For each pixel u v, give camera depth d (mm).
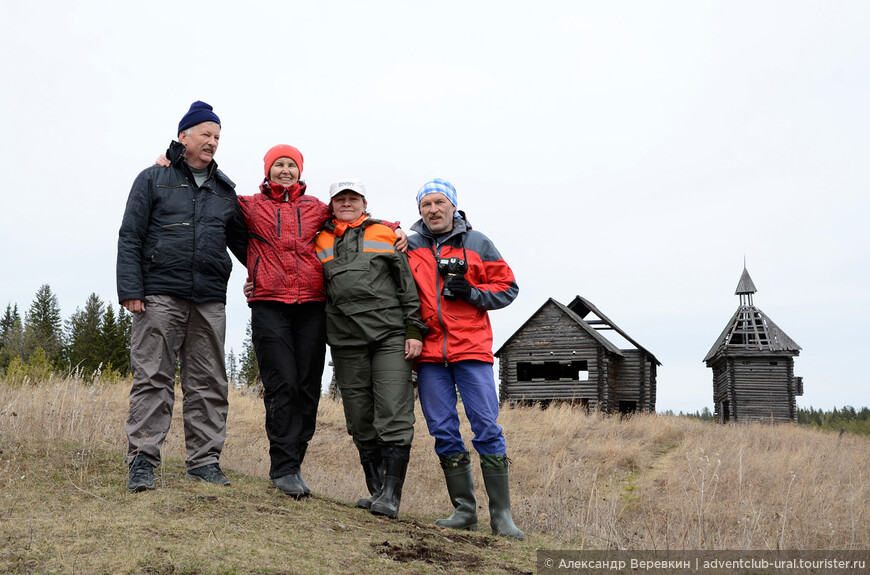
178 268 4305
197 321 4449
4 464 4418
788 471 10328
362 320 4648
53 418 6008
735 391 31359
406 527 4293
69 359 56062
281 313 4648
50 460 4613
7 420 5695
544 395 27656
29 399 7523
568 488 7469
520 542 4477
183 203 4406
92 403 9312
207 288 4402
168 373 4316
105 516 3549
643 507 6992
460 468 4855
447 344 4840
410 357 4719
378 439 4898
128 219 4258
